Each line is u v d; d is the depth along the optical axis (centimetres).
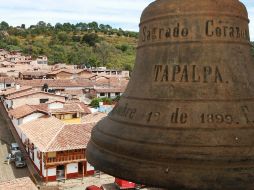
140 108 481
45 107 6097
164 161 411
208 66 473
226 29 489
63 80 9594
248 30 532
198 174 392
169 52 492
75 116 6034
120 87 9506
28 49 18175
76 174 4341
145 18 525
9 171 4641
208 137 419
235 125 433
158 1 518
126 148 443
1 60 15038
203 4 486
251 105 465
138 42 557
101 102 7331
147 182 411
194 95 458
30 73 10994
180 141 420
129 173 426
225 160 398
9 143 5744
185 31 487
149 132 445
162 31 501
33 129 4684
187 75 472
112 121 506
